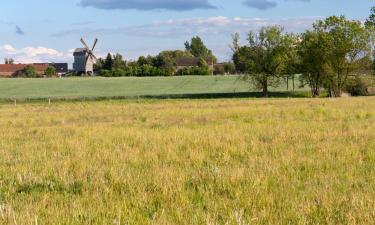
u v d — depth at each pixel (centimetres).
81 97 8762
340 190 833
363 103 3803
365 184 874
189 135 1706
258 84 8594
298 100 4875
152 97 8625
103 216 693
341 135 1614
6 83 12925
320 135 1627
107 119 2864
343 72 8125
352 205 721
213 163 1146
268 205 736
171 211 717
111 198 804
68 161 1184
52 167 1115
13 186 934
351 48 7856
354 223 643
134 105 4759
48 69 18100
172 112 3173
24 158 1292
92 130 2041
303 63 8250
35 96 9575
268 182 898
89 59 17800
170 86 11988
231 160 1190
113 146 1482
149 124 2339
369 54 7944
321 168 1052
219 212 710
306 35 8288
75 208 736
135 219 683
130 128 2103
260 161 1137
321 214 693
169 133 1800
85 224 659
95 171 1041
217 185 888
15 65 19725
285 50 8338
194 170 1039
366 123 2042
